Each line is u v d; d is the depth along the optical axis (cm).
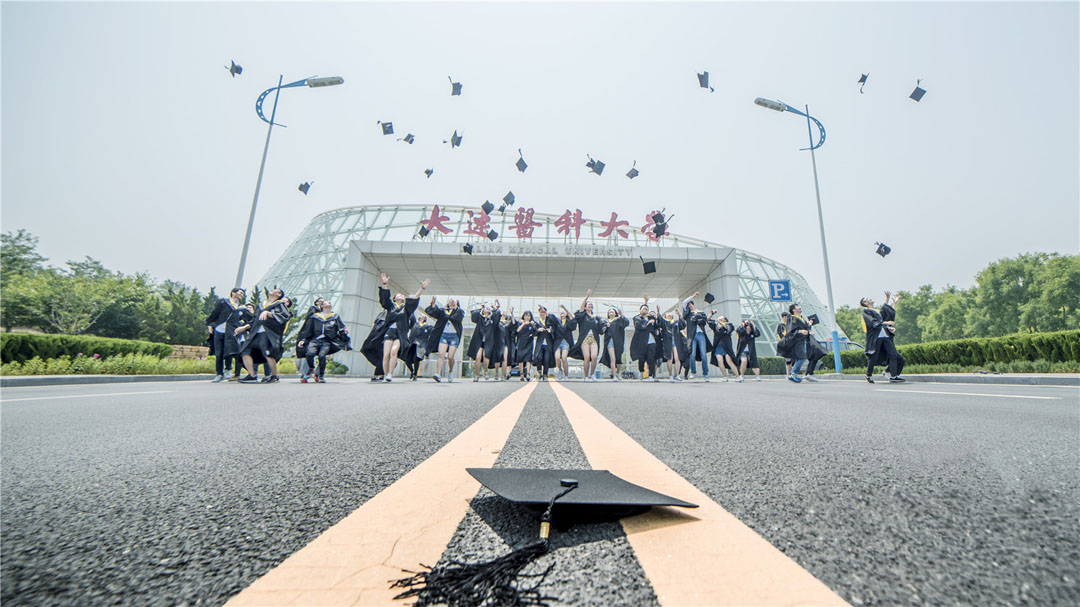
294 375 1472
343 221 3503
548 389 654
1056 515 89
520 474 102
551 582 60
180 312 4381
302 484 121
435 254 2066
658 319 1237
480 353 1229
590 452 162
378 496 104
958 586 59
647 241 2958
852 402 401
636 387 746
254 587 61
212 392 571
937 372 1233
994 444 179
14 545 78
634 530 79
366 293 2088
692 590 57
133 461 154
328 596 57
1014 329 4284
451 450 168
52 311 3334
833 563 66
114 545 78
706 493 105
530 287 2498
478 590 57
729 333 1261
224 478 129
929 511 92
